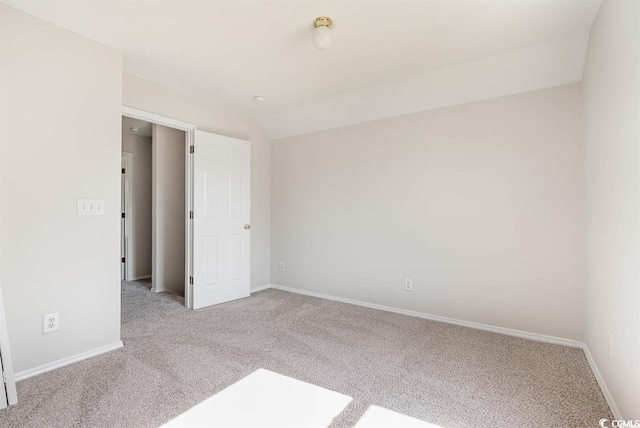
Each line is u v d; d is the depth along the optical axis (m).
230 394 1.77
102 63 2.29
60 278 2.07
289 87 3.07
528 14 1.94
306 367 2.09
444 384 1.89
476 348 2.40
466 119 2.88
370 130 3.47
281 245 4.25
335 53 2.42
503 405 1.68
